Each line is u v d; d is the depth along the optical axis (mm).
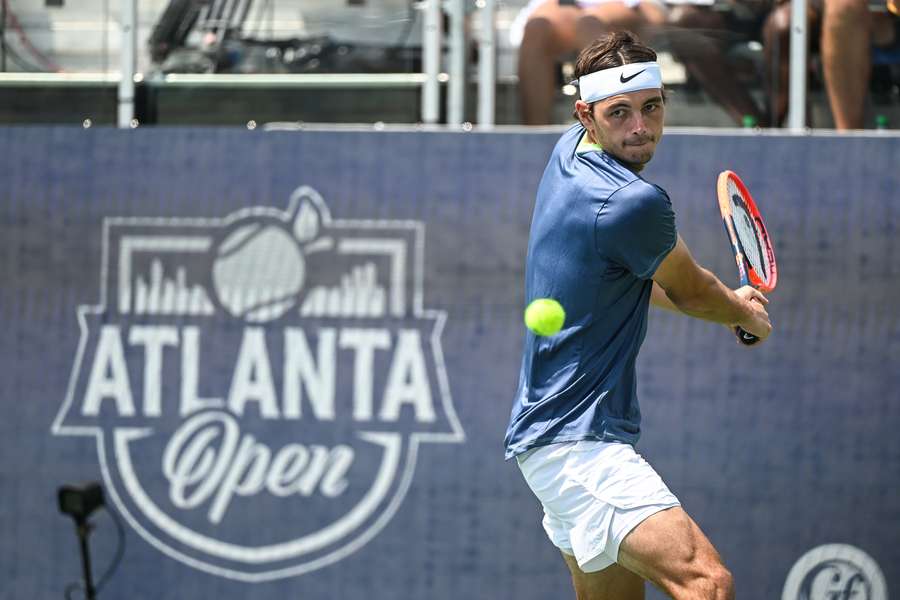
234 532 17344
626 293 10469
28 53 17938
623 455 10352
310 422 17312
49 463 17516
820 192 17016
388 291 17297
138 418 17469
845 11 17172
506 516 17125
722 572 9836
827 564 16984
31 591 17484
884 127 17359
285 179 17391
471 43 17562
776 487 17000
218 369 17406
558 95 17469
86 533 15680
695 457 17094
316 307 17344
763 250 13148
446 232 17234
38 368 17547
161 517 17391
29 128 17625
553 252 10492
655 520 10039
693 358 17141
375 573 17234
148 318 17484
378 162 17312
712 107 17453
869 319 17000
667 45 17391
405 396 17234
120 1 17875
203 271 17453
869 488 16984
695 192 17094
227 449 17359
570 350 10500
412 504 17219
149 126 17797
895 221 16969
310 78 17766
